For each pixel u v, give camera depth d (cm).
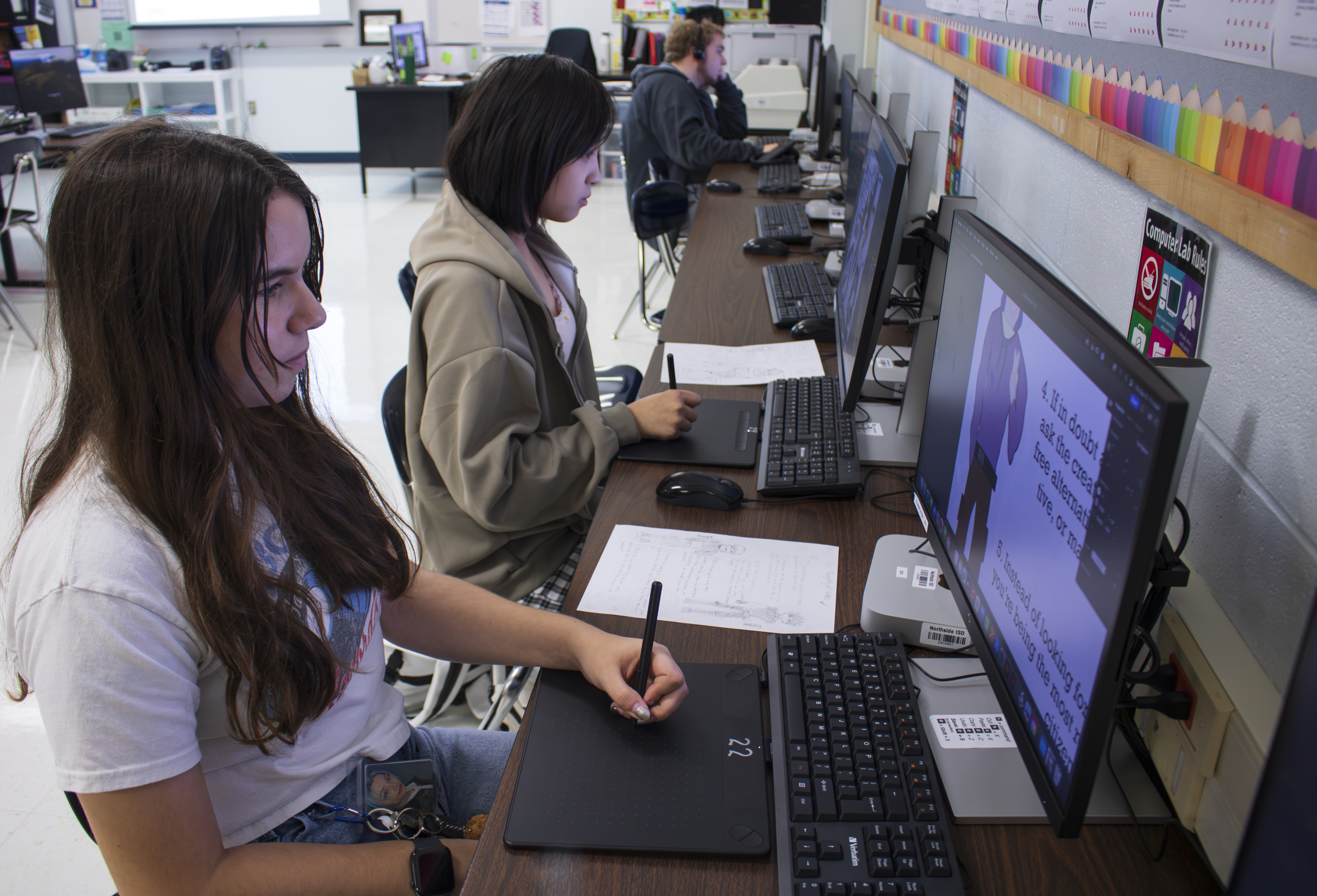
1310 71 65
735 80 582
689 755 81
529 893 68
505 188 137
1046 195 137
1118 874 69
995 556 77
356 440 304
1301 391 71
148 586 69
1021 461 72
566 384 148
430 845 83
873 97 404
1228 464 83
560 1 700
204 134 73
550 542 144
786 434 137
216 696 77
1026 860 70
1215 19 80
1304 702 45
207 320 71
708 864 71
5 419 313
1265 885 47
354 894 79
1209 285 85
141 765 68
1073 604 61
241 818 83
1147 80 97
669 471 133
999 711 85
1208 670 72
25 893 150
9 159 414
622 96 657
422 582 104
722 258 240
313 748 87
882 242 114
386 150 650
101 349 70
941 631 94
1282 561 73
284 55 739
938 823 71
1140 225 101
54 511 70
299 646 78
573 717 86
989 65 174
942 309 99
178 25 730
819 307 192
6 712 187
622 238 545
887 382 154
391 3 721
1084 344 61
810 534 116
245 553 74
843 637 92
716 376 166
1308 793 44
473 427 128
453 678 179
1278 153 70
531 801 76
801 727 81
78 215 69
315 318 80
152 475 71
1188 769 73
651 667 87
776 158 371
